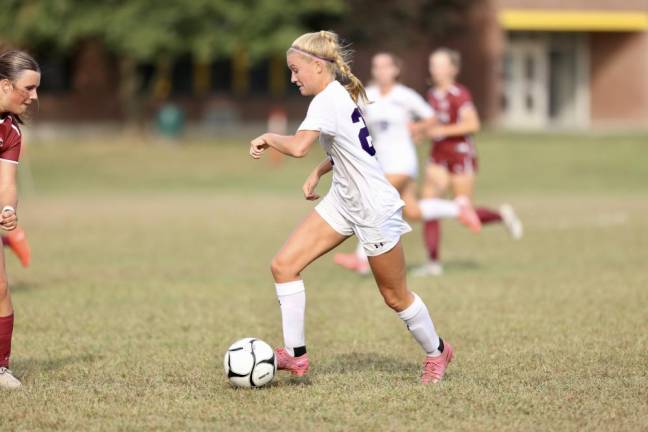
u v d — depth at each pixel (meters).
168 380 22.14
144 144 123.06
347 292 35.19
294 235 21.34
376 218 20.56
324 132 20.23
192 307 32.06
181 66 149.38
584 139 125.75
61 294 34.56
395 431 17.98
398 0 124.50
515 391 20.72
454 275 38.91
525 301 32.47
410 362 24.05
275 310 31.59
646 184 87.75
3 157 21.22
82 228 57.25
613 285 35.53
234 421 18.67
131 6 105.75
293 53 20.66
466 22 134.25
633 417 18.73
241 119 151.00
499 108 155.25
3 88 20.41
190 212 67.06
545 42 162.38
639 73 160.62
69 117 147.75
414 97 37.75
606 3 156.38
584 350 24.86
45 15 105.69
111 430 18.16
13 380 21.48
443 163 40.22
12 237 32.47
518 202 72.25
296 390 21.03
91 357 24.62
